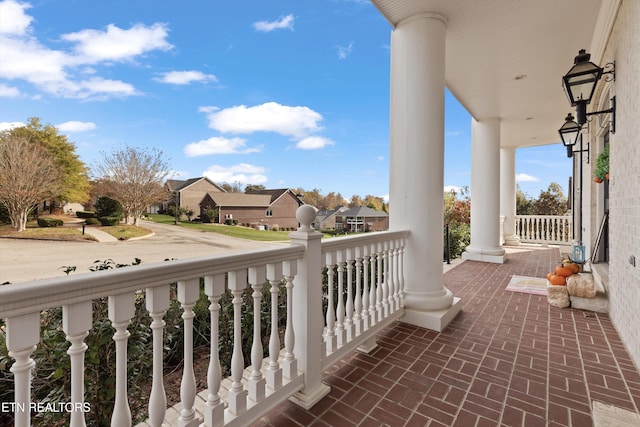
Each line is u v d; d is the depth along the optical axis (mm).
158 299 1144
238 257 1436
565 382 2055
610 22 2996
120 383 1059
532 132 7863
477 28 3357
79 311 943
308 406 1776
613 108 3010
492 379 2090
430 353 2479
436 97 3090
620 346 2586
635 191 2346
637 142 2295
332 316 2139
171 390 1995
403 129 3168
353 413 1742
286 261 1731
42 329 1431
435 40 3082
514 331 2918
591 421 1671
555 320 3205
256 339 1580
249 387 1573
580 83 2863
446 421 1674
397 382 2059
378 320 2645
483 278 5129
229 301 2408
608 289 3355
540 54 3938
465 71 4410
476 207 6801
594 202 4781
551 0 2920
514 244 9336
